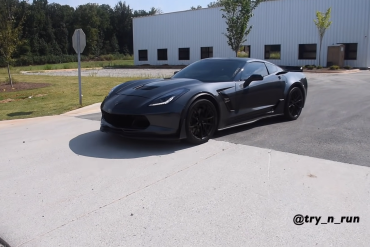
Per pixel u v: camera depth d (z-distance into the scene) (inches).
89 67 1465.3
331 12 1063.6
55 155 178.5
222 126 202.7
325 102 339.0
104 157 172.6
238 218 111.6
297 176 143.6
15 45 569.6
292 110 256.5
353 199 123.3
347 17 1039.0
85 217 114.3
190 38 1425.9
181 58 1470.2
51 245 99.3
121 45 3166.8
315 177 142.3
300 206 118.7
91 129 234.5
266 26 1208.8
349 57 1060.5
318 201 122.1
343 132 213.3
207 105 190.7
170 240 100.3
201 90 189.2
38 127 249.4
